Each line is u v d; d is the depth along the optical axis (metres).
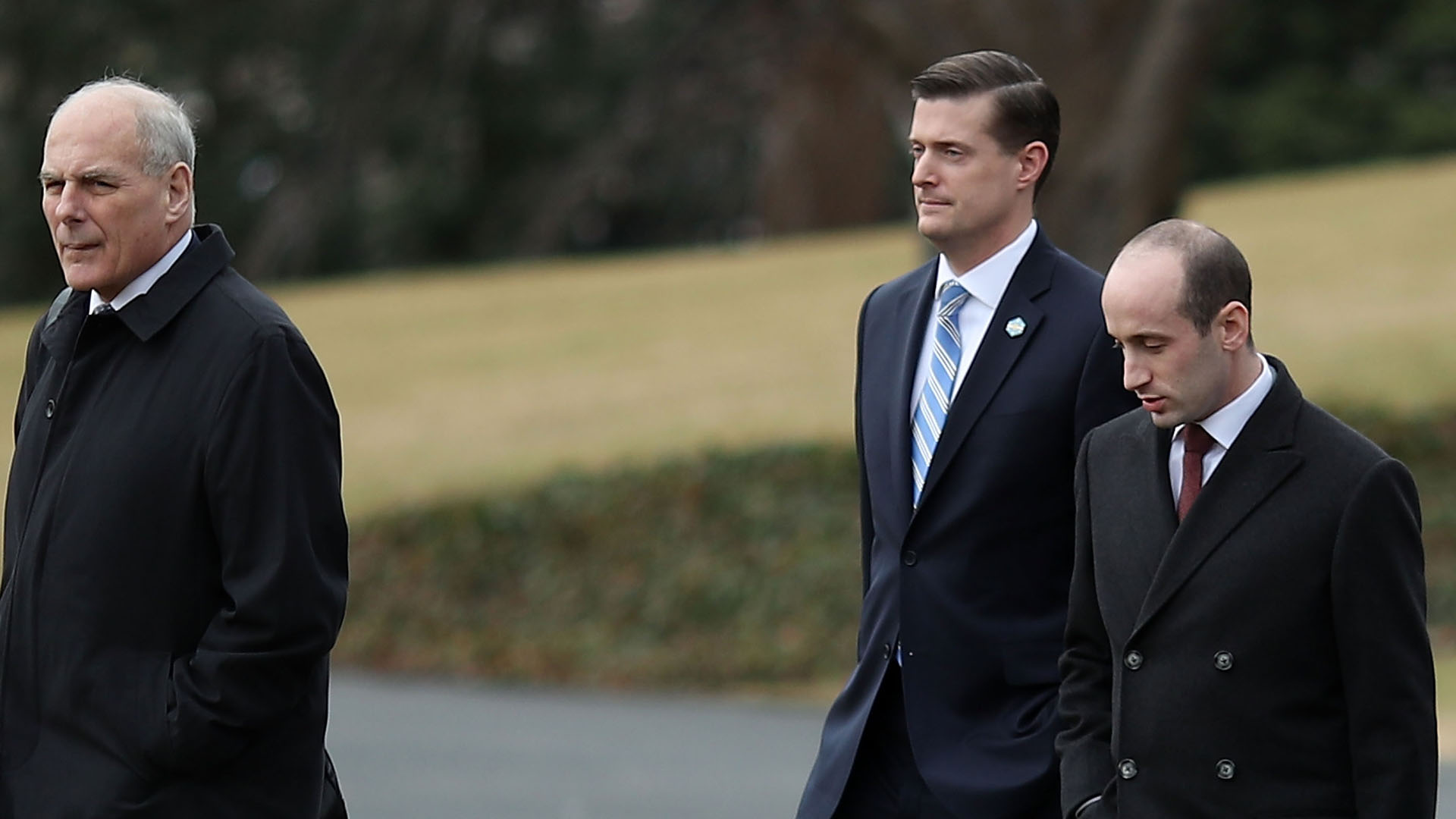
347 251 152.00
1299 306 77.38
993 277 17.61
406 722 43.31
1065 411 17.16
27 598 15.69
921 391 17.89
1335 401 64.25
